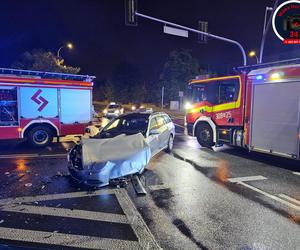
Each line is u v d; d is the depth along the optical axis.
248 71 8.59
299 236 3.62
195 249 3.30
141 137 6.48
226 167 7.28
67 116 10.42
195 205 4.67
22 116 9.48
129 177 6.05
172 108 38.56
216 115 9.57
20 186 5.62
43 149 9.70
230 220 4.09
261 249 3.30
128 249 3.30
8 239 3.52
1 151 9.30
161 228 3.84
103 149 5.78
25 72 9.66
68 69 27.28
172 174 6.55
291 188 5.59
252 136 8.20
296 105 6.94
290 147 7.13
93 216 4.22
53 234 3.65
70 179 6.10
